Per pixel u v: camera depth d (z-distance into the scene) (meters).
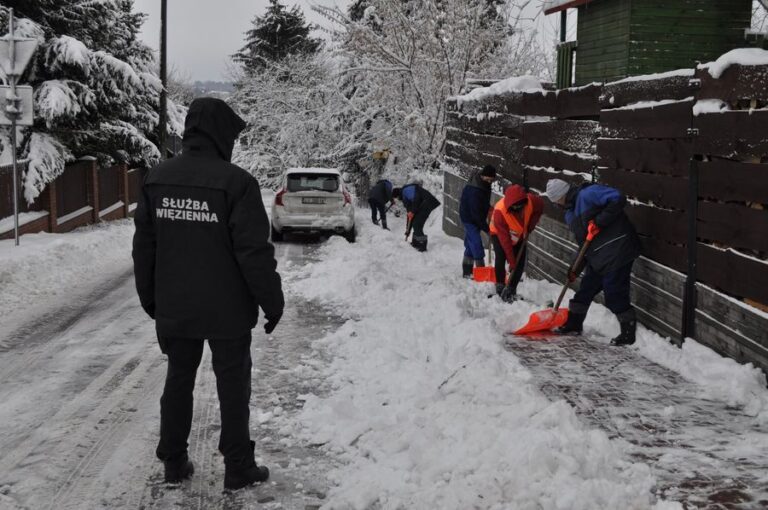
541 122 10.17
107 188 20.55
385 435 4.35
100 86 18.11
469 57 20.23
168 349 3.76
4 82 16.73
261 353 6.41
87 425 4.71
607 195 6.59
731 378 5.30
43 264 10.77
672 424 4.63
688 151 6.21
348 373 5.75
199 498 3.71
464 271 10.40
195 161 3.66
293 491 3.77
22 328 7.41
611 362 6.09
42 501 3.67
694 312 6.19
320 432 4.51
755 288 5.32
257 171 33.25
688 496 3.58
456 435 4.27
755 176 5.29
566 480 3.60
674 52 11.12
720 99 5.81
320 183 15.36
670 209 6.60
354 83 23.89
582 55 12.89
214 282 3.63
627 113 7.41
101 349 6.60
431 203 13.99
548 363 6.07
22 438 4.48
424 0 20.14
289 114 28.31
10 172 14.06
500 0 20.39
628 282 6.64
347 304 8.51
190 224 3.61
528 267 10.63
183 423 3.85
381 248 13.32
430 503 3.48
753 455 4.11
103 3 18.72
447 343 6.64
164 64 25.55
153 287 3.83
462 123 15.41
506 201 8.52
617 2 11.46
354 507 3.54
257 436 4.50
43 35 16.98
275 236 15.57
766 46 11.12
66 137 17.50
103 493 3.76
